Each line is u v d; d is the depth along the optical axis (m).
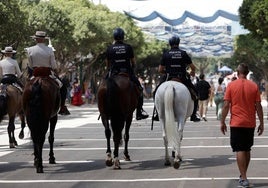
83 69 64.69
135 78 14.75
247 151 11.74
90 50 57.47
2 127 27.92
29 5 46.97
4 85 18.11
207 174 13.38
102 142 21.03
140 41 74.69
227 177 12.93
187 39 85.94
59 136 23.67
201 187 11.78
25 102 13.80
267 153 16.89
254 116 11.70
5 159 16.61
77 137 23.16
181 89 14.12
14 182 12.82
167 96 13.89
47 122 13.88
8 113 18.42
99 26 54.97
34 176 13.55
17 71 18.27
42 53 14.43
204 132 24.44
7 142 21.17
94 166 14.95
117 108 13.98
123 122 14.20
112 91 13.87
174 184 12.19
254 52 63.31
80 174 13.73
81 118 35.97
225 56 112.94
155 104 14.57
